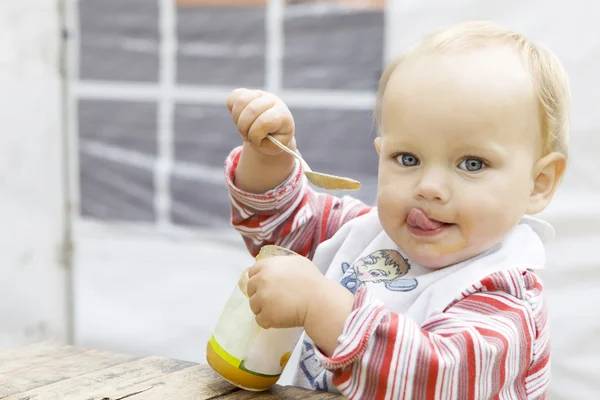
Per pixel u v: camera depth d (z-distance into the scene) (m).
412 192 0.99
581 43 2.04
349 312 0.86
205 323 2.54
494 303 0.94
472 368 0.83
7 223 2.62
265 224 1.19
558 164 1.06
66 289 2.66
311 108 2.34
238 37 2.42
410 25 2.20
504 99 0.97
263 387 0.97
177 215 2.54
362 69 2.28
